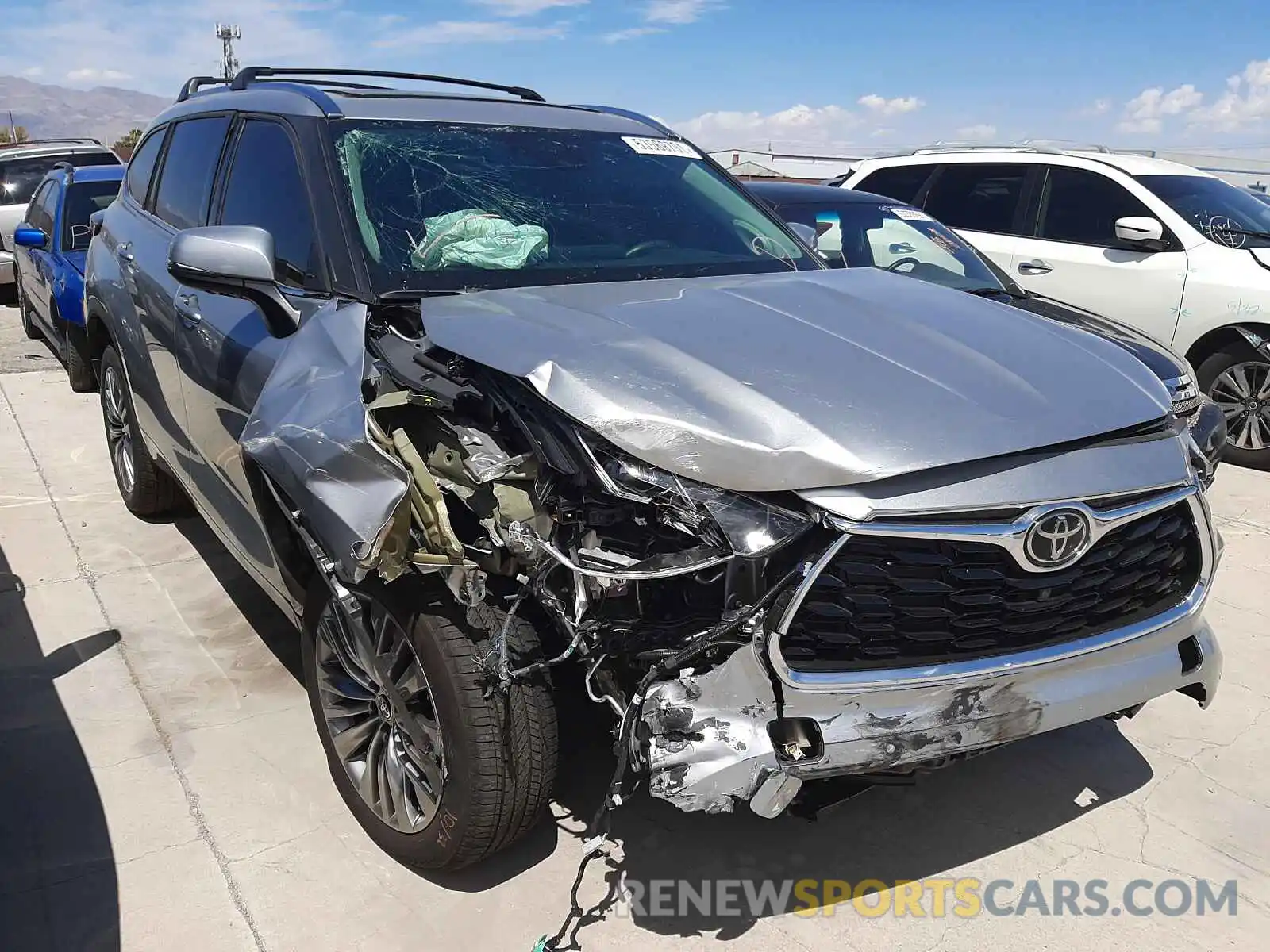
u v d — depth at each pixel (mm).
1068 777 3123
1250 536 5211
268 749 3121
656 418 2121
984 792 3039
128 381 4352
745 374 2248
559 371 2211
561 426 2186
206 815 2812
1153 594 2504
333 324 2646
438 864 2488
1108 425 2299
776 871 2666
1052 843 2824
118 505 5148
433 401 2334
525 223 3113
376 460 2217
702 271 3217
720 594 2121
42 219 8258
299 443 2363
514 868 2637
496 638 2250
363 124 3207
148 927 2414
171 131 4367
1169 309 6672
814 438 2092
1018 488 2145
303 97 3350
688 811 2051
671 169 3684
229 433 3111
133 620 3922
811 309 2688
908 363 2373
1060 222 7344
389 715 2598
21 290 9352
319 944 2381
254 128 3506
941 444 2113
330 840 2732
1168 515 2445
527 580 2211
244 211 3406
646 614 2180
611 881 2604
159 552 4562
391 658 2480
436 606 2297
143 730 3201
